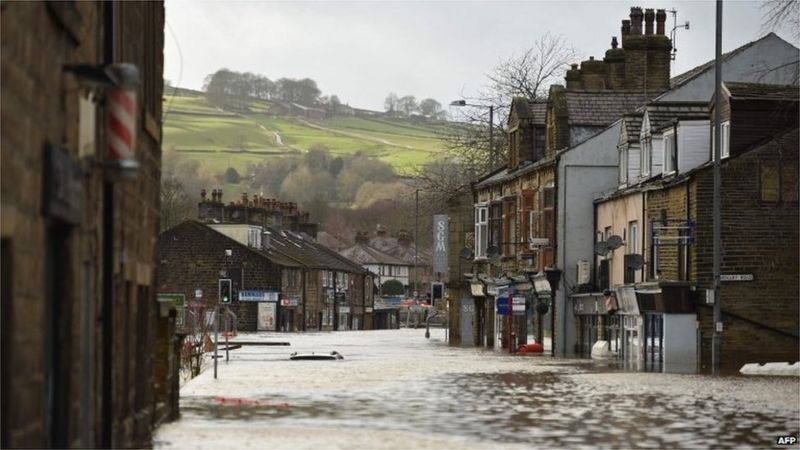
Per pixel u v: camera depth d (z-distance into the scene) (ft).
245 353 243.40
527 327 275.39
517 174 280.31
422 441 87.10
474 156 388.37
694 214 191.62
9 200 48.42
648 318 202.08
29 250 52.08
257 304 462.19
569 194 250.57
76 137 62.59
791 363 185.88
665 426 97.96
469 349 283.18
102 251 71.77
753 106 191.42
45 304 56.75
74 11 60.80
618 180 248.11
